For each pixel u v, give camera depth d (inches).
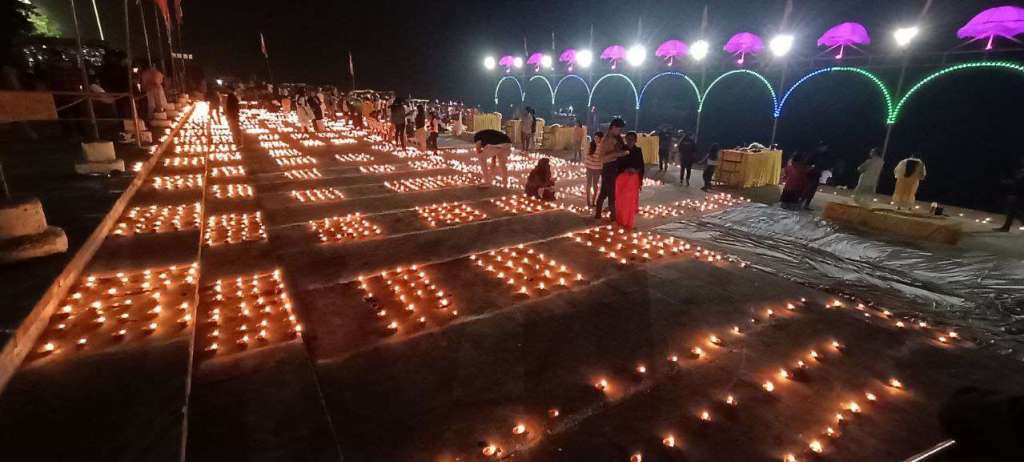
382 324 193.8
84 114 488.1
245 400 138.9
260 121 1095.0
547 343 183.2
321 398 141.8
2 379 122.6
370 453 127.8
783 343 188.2
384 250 278.7
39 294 151.0
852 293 241.0
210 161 564.4
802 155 430.9
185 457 114.7
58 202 259.0
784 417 146.4
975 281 259.3
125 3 424.2
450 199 410.0
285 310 195.8
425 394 151.9
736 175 521.0
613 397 153.1
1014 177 357.1
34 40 844.6
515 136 901.8
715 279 247.0
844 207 372.5
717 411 148.3
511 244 293.0
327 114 1229.7
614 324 198.7
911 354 182.5
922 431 141.4
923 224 331.3
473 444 132.1
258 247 271.4
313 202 390.0
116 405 119.2
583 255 277.0
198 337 171.9
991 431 102.4
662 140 610.2
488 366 167.3
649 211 403.5
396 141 769.6
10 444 104.3
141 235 248.4
